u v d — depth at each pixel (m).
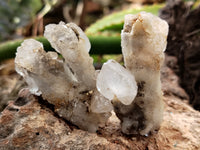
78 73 0.11
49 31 0.11
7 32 0.30
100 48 0.21
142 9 0.28
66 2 0.38
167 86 0.19
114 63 0.10
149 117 0.11
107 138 0.11
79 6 0.42
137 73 0.11
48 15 0.31
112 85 0.10
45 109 0.11
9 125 0.11
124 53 0.11
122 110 0.11
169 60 0.22
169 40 0.22
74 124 0.11
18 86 0.20
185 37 0.22
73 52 0.10
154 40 0.10
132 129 0.11
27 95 0.12
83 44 0.11
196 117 0.14
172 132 0.13
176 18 0.23
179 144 0.12
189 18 0.23
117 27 0.26
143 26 0.10
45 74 0.11
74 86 0.11
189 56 0.21
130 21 0.10
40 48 0.11
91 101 0.11
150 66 0.11
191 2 0.24
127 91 0.10
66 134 0.11
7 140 0.11
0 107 0.19
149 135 0.12
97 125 0.11
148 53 0.10
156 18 0.10
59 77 0.11
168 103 0.16
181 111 0.15
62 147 0.10
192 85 0.20
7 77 0.25
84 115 0.11
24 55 0.11
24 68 0.11
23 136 0.11
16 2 0.30
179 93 0.19
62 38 0.10
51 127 0.11
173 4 0.23
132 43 0.10
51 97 0.11
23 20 0.30
